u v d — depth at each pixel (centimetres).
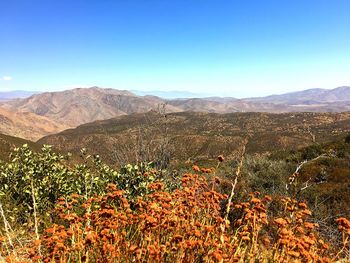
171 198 348
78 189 591
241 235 319
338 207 717
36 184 600
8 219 505
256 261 321
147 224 302
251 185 891
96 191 594
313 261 290
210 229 293
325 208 699
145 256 295
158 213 319
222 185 677
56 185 607
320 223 578
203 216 371
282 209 541
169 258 295
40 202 567
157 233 323
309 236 330
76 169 635
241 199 657
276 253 302
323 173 1049
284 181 881
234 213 546
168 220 311
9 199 556
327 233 536
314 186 899
